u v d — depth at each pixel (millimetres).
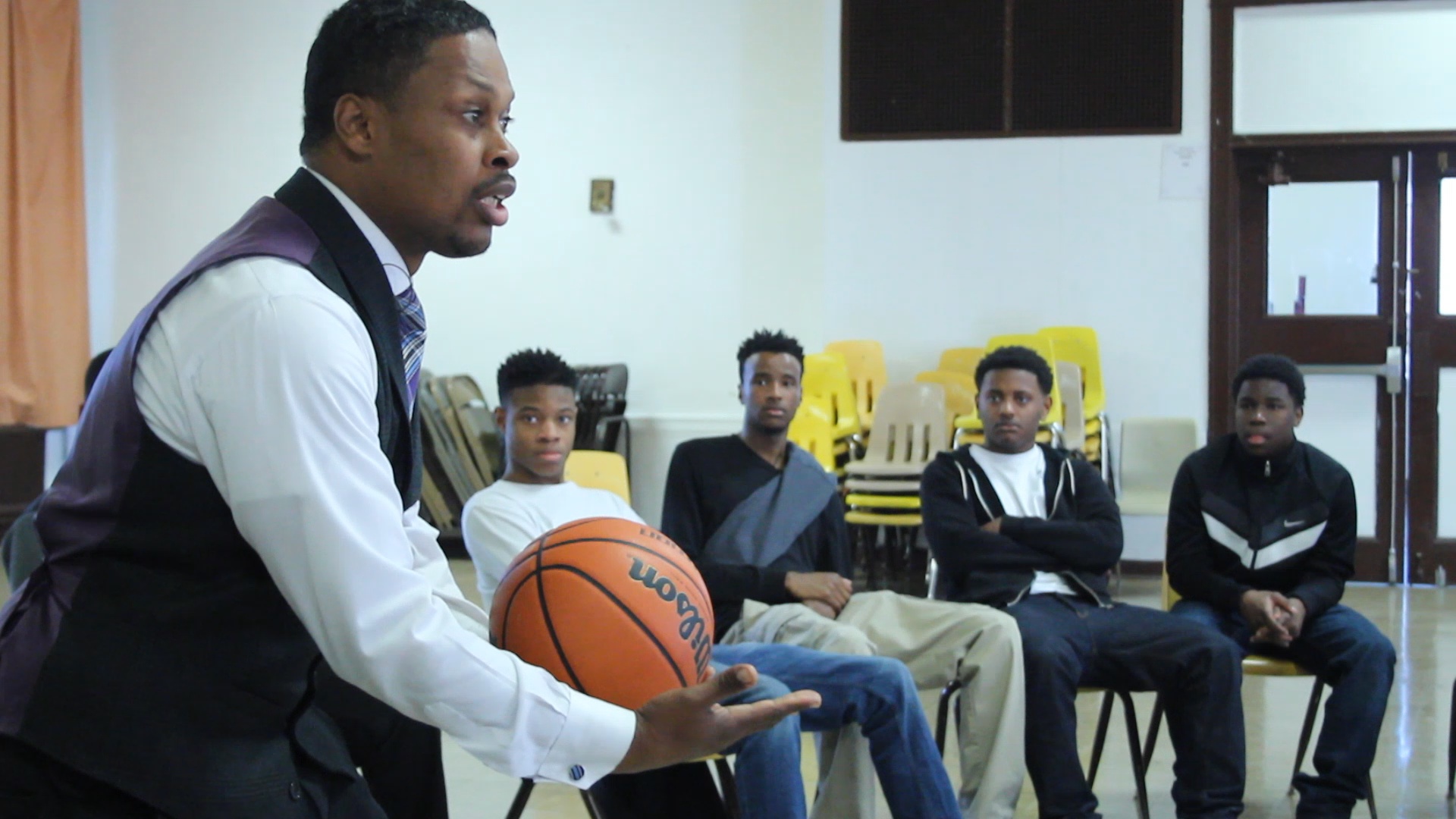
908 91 6664
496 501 2650
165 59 7484
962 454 3152
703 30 7039
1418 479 6184
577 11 7164
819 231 6930
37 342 7004
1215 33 6293
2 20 6746
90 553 1100
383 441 1157
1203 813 2664
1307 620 2967
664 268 7125
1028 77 6527
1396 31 6133
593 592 1379
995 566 2965
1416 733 3607
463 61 1155
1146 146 6414
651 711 1141
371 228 1178
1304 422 6328
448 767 3461
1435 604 5605
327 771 1224
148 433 1076
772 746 2230
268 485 1015
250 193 7461
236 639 1109
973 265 6621
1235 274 6355
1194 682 2721
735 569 2783
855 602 2812
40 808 1066
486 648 1108
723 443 3010
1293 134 6242
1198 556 3129
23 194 6887
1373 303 6238
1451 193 6148
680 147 7086
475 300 7336
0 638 1114
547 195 7242
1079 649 2725
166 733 1069
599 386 6781
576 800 3148
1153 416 6445
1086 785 2650
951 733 3758
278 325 1035
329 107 1161
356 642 1028
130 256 7539
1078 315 6516
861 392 6551
